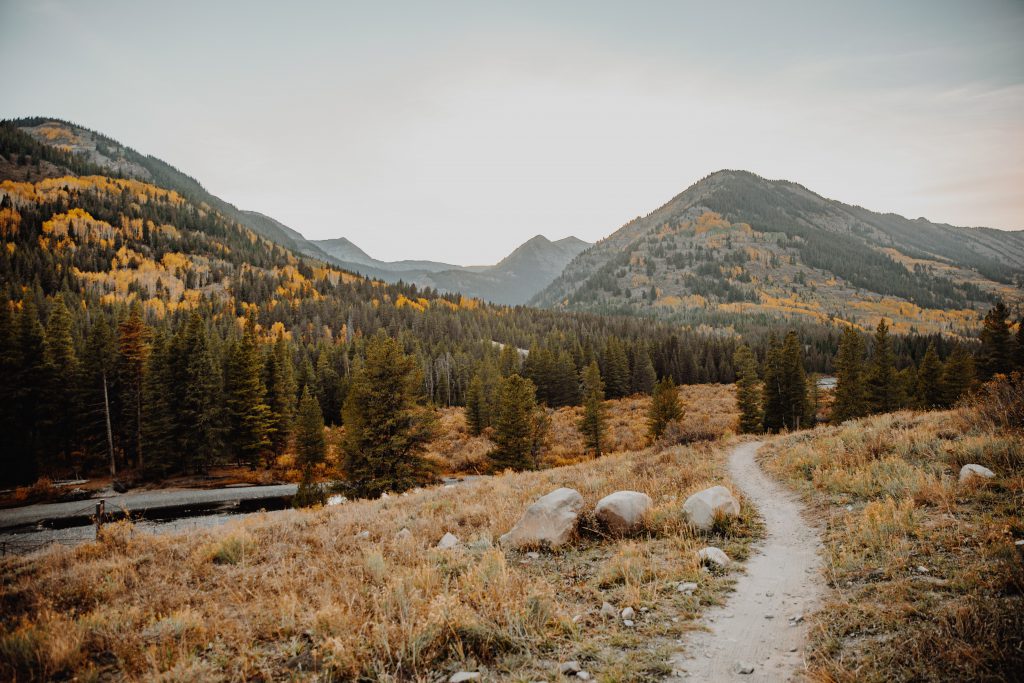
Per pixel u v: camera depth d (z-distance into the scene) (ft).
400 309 565.94
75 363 171.53
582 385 284.41
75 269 521.24
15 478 149.18
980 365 180.24
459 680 16.16
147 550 36.81
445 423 215.92
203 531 43.62
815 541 31.01
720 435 100.53
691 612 21.44
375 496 89.15
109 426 159.12
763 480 54.85
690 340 475.72
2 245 504.43
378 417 95.20
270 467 177.47
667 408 159.43
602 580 25.27
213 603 23.59
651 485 48.06
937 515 28.66
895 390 154.61
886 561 23.85
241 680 16.51
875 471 40.93
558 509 34.24
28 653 17.92
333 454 176.76
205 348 175.11
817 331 649.20
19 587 27.73
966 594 18.61
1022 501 27.73
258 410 175.32
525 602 21.29
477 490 55.26
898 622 17.62
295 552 33.73
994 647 14.16
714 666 16.90
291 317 483.10
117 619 21.76
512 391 125.39
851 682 14.64
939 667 14.42
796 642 18.39
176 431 163.12
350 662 16.79
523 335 517.55
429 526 39.11
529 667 16.99
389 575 25.68
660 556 29.14
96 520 45.65
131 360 167.32
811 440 68.33
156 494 141.79
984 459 35.94
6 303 154.10
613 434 185.88
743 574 26.35
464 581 24.34
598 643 18.74
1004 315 175.73
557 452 157.38
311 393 249.75
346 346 355.36
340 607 20.86
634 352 358.02
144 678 16.43
